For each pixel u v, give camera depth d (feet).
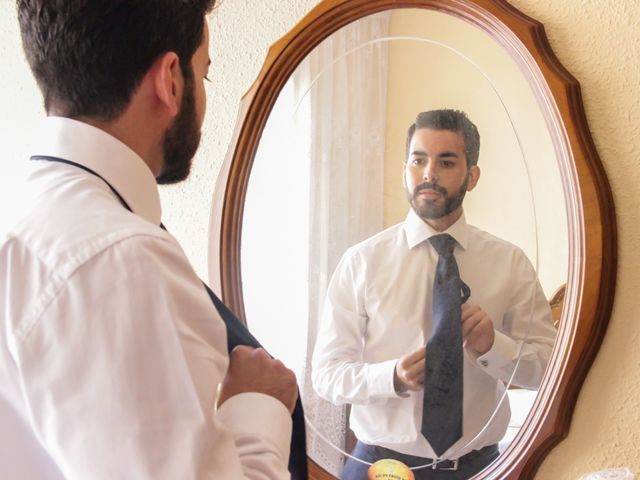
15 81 5.49
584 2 3.29
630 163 3.19
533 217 3.32
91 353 1.98
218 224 4.20
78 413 1.96
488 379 3.43
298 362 3.97
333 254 3.88
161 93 2.41
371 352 3.75
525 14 3.40
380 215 3.74
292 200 4.01
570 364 3.17
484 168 3.45
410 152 3.65
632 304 3.18
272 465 2.26
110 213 2.17
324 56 3.90
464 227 3.51
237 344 2.65
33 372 1.99
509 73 3.36
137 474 1.94
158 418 1.98
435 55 3.57
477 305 3.46
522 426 3.32
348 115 3.82
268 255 4.09
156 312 2.03
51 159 2.38
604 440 3.22
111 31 2.32
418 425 3.59
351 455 3.78
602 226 3.13
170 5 2.41
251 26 4.33
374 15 3.73
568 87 3.20
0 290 2.08
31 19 2.39
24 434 2.17
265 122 4.10
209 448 2.02
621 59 3.21
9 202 5.58
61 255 2.04
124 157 2.39
